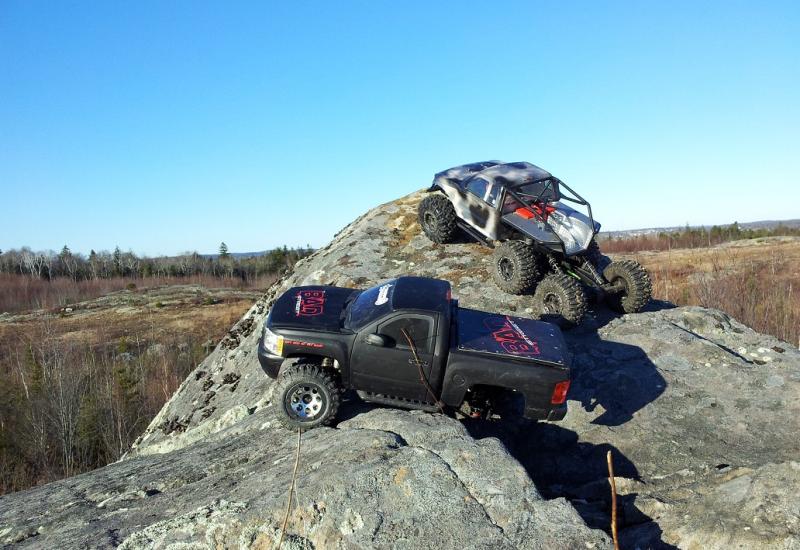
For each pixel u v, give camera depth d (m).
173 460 6.89
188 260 81.56
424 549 3.94
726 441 6.99
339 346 6.40
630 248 40.41
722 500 5.19
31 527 5.30
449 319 6.44
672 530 5.10
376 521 4.18
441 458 4.82
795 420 7.19
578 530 4.03
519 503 4.32
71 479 7.27
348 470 4.60
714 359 8.43
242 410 9.20
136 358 29.91
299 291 7.62
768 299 18.66
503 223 10.23
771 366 8.31
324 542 4.12
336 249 12.61
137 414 24.11
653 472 6.67
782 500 4.90
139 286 65.88
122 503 5.56
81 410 23.03
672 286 21.03
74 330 38.28
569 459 7.06
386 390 6.47
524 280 9.62
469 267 11.05
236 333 12.32
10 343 34.59
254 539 4.19
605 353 8.67
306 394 6.27
